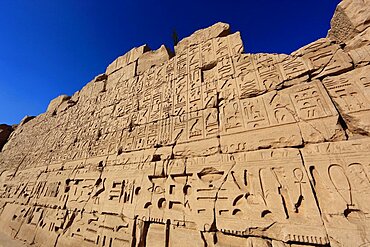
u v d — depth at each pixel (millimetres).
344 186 2773
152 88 6695
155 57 7617
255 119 4066
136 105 6801
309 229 2734
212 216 3604
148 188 4777
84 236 5273
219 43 5719
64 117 10445
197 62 5895
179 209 4098
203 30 6445
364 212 2516
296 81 3957
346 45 3844
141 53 8328
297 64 4102
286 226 2896
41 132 11719
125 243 4359
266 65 4523
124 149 6098
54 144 9688
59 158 8648
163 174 4742
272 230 2975
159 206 4383
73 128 9156
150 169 5023
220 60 5410
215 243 3369
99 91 9062
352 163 2859
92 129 7961
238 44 5258
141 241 4176
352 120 3139
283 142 3553
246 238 3176
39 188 8422
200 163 4309
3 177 12000
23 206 8562
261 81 4398
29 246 6406
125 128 6543
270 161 3520
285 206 3049
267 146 3680
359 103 3178
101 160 6559
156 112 5992
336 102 3398
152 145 5430
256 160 3668
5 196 10414
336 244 2506
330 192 2834
